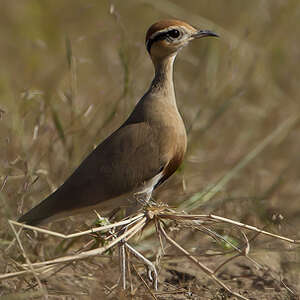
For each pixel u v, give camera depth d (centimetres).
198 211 1291
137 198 1055
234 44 1836
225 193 1380
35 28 2047
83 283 1054
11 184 1208
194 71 1805
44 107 1335
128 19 2053
